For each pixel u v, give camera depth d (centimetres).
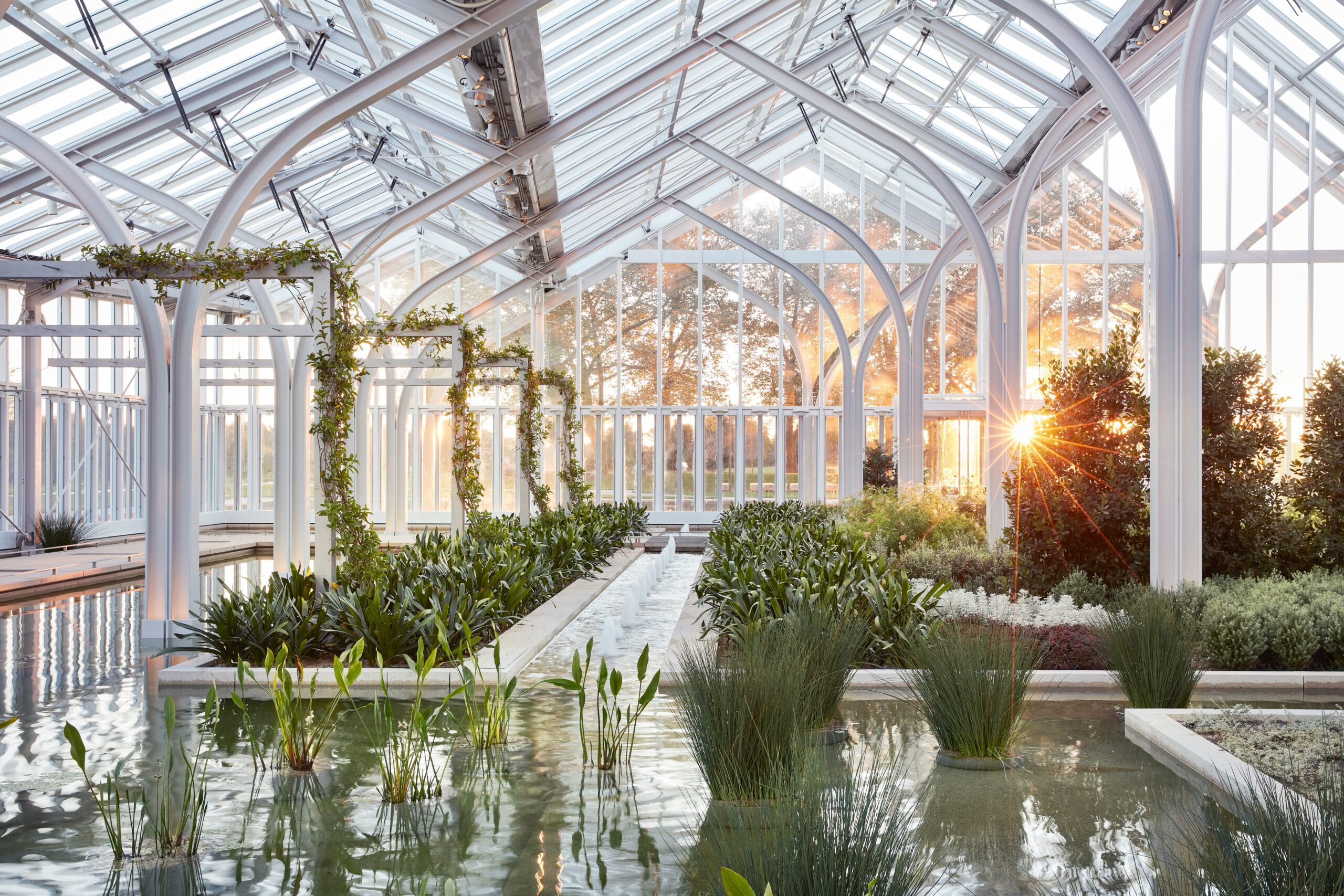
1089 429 1004
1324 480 953
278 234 1794
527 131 1348
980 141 1786
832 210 2439
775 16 1331
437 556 1098
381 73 934
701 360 2462
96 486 2080
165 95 1144
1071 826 415
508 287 2262
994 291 1298
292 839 420
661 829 423
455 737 579
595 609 1134
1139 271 2159
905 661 717
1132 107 885
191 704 677
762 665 460
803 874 283
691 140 1758
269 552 2011
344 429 922
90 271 920
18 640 966
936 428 2316
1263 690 682
